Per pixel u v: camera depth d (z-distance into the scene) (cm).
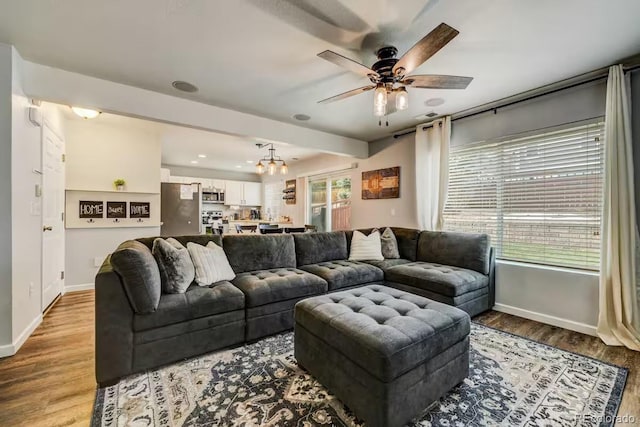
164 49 221
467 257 327
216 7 174
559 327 278
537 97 304
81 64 243
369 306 188
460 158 377
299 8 175
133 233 427
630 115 241
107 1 169
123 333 181
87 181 391
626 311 235
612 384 180
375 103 213
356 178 539
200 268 244
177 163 718
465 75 262
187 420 147
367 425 141
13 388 174
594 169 267
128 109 283
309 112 361
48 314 295
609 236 244
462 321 174
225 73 259
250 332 234
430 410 155
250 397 166
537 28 194
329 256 371
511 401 163
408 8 174
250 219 845
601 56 231
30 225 250
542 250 302
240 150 572
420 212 406
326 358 169
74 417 150
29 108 244
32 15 181
